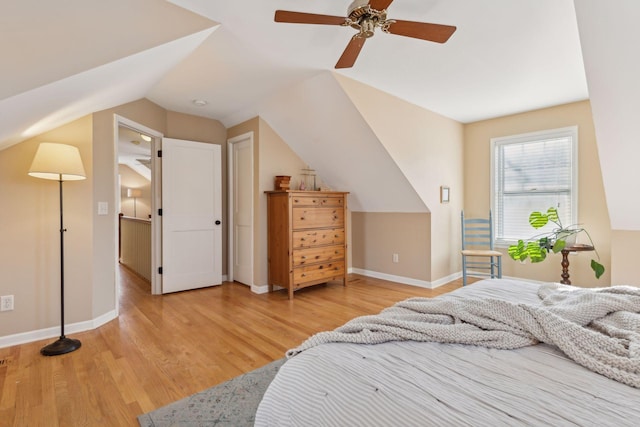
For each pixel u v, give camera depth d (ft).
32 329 8.37
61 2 5.42
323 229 13.28
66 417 5.36
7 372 6.78
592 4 5.93
